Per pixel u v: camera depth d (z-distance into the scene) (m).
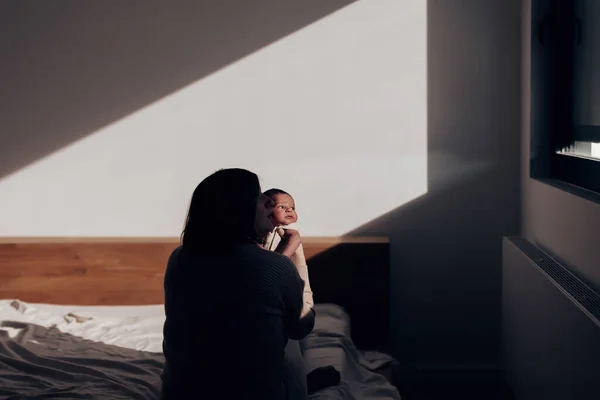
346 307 3.44
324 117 3.54
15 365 2.64
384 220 3.58
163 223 3.66
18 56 3.61
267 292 1.76
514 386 3.14
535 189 3.19
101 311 3.43
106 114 3.61
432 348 3.64
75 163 3.65
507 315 3.27
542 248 3.08
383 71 3.50
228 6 3.52
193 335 1.76
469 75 3.47
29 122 3.64
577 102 2.99
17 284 3.57
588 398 2.02
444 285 3.60
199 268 1.79
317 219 3.60
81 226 3.68
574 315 2.15
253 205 1.82
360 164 3.55
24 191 3.68
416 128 3.52
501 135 3.49
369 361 3.10
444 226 3.56
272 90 3.55
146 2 3.55
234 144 3.59
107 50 3.58
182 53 3.56
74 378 2.53
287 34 3.51
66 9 3.57
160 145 3.61
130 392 2.41
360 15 3.48
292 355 2.19
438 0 3.45
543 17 3.21
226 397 1.74
